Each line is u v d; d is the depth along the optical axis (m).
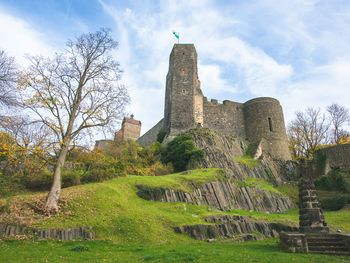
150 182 25.78
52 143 19.12
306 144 54.69
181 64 48.81
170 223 18.78
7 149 17.97
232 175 34.50
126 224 17.22
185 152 37.09
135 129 70.62
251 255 12.00
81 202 19.16
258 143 47.66
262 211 30.77
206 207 24.95
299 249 13.34
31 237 14.42
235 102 53.94
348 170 41.00
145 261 10.48
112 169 27.86
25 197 20.28
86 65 22.31
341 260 11.22
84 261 10.32
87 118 21.30
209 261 10.41
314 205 16.25
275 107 52.22
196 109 47.78
